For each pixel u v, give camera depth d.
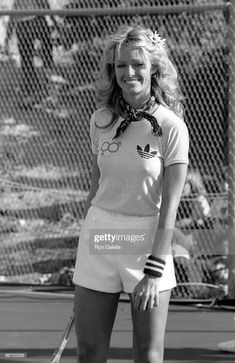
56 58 10.19
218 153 9.02
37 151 10.16
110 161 3.89
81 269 3.98
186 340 6.87
